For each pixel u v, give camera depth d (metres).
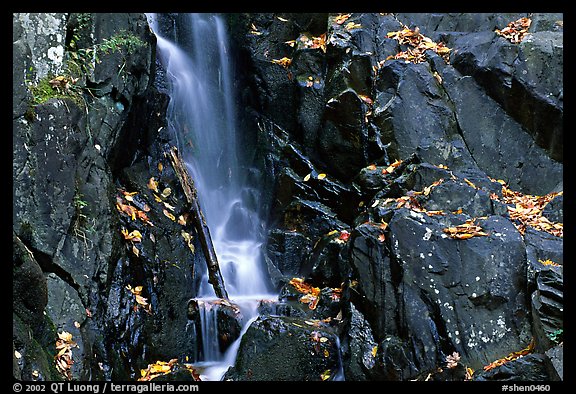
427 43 8.53
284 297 7.27
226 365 6.43
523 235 6.54
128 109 6.73
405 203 6.80
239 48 8.90
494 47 8.02
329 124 8.20
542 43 7.71
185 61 8.59
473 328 6.06
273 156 8.52
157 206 7.02
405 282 6.24
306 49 8.68
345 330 6.38
